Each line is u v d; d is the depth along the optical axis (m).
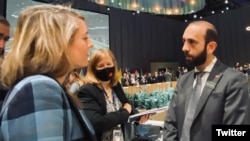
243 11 11.68
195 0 3.00
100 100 1.22
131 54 11.38
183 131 1.20
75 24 0.60
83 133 0.57
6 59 0.56
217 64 1.23
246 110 1.10
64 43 0.56
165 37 13.00
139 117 1.44
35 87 0.49
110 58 1.36
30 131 0.45
